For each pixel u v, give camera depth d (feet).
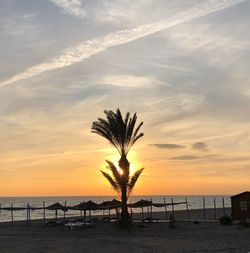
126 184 156.25
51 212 422.41
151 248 102.78
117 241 116.06
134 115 157.17
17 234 145.89
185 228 157.07
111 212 389.80
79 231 153.99
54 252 98.68
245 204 176.35
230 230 145.07
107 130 155.43
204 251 97.30
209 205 596.29
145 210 405.39
